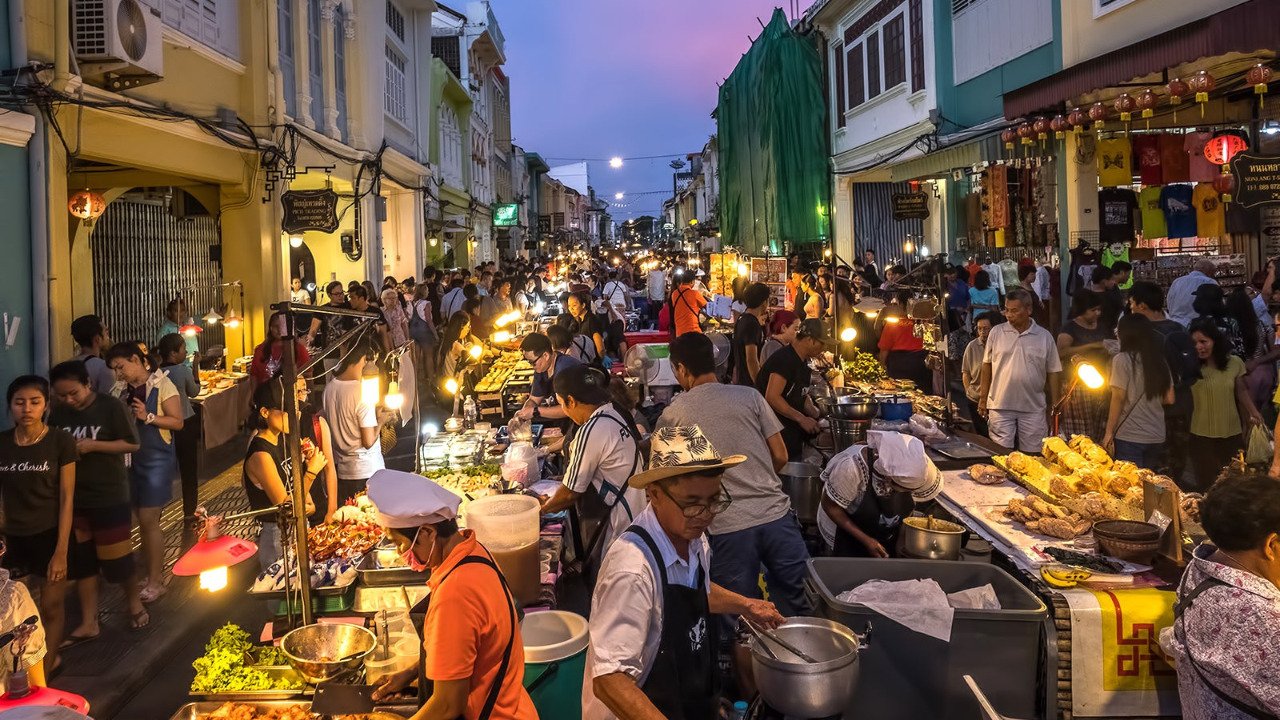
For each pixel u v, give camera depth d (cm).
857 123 2478
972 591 453
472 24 3891
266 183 1304
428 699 351
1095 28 1219
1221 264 1405
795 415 716
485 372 1309
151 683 581
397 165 2252
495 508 508
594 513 532
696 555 319
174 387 709
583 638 407
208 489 1020
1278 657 288
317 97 1664
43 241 782
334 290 1542
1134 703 418
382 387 819
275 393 607
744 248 3028
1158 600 418
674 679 304
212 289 1778
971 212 1608
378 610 492
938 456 670
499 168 4928
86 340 784
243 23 1273
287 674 441
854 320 1437
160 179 1159
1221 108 1223
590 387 547
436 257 2920
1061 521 495
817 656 371
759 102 2719
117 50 809
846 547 552
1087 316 866
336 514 609
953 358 1122
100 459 610
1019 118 1295
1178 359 717
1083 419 785
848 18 2498
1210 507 308
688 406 527
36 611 400
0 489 553
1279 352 827
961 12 1867
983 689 416
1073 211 1272
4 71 745
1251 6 821
